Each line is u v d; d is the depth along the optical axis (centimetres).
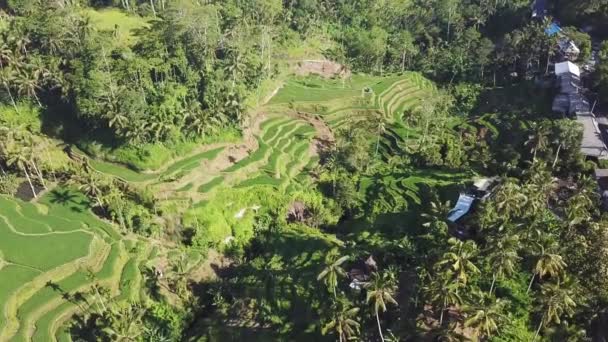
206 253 10012
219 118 11212
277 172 11394
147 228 9956
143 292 9088
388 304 7812
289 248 9794
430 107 12612
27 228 9506
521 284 7831
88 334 8150
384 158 12181
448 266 7225
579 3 14825
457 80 14900
